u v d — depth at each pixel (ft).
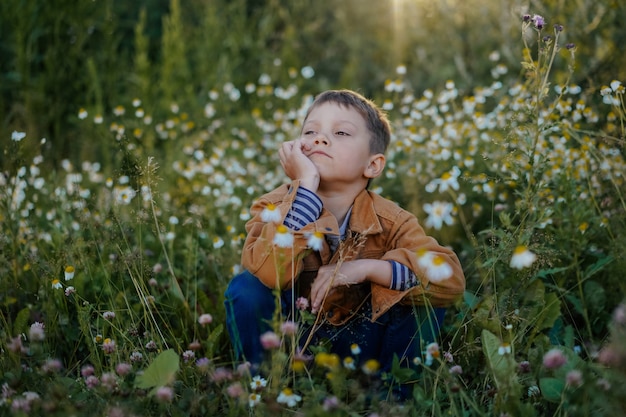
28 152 13.14
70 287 7.17
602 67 11.86
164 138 15.12
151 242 9.84
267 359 6.65
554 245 8.21
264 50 20.01
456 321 7.27
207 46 18.62
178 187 12.41
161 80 17.57
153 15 21.16
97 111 14.89
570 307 8.14
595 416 5.48
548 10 12.78
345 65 21.34
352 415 5.42
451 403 5.64
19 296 8.50
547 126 7.91
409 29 21.08
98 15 17.84
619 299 7.78
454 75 18.63
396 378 6.20
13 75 15.70
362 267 6.41
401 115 15.08
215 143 15.03
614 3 12.25
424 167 11.99
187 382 6.44
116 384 5.89
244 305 6.66
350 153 6.93
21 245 9.29
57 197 10.36
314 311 6.24
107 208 9.70
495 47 17.88
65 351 7.48
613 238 8.21
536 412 5.73
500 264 7.73
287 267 6.45
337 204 7.14
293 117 14.89
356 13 22.66
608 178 9.20
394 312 6.73
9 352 6.47
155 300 7.97
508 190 10.61
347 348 6.87
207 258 9.16
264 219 5.96
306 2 22.50
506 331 6.79
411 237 6.86
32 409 5.57
